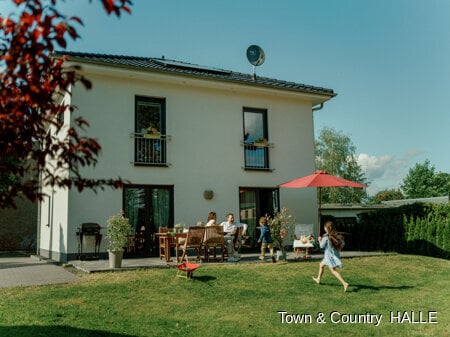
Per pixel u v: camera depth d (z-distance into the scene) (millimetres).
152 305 6801
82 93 12078
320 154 35031
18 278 8539
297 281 8727
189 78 13180
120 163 12367
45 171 2877
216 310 6703
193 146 13625
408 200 30516
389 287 8719
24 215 20391
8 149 2770
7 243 19906
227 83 13820
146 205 12711
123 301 6902
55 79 2764
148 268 9414
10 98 2578
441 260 12359
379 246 15078
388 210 15312
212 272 9109
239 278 8695
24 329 5312
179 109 13570
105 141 12219
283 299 7453
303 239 11773
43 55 2512
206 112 14023
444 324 6445
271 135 15148
